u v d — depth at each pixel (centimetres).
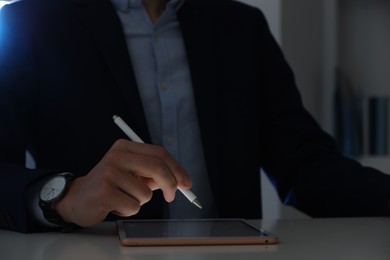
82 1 137
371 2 279
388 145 261
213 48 142
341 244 77
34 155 137
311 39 265
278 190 147
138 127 129
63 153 132
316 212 134
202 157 138
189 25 142
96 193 88
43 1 138
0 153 121
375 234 87
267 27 157
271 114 151
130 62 132
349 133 259
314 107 267
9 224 95
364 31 279
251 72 146
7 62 131
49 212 92
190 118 139
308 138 145
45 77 134
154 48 139
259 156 147
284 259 65
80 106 131
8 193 95
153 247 74
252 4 254
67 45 134
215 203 135
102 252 70
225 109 141
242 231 83
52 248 75
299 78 259
